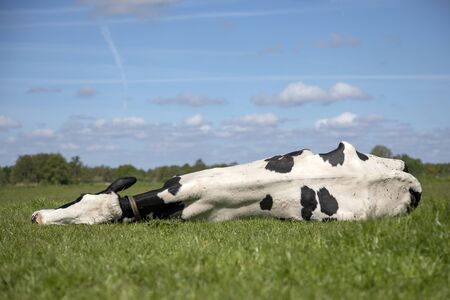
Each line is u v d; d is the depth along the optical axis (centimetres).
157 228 959
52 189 4744
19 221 1143
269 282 547
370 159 1100
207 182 1054
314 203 1040
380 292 525
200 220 1085
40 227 1008
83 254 707
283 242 720
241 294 507
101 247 743
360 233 686
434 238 654
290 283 557
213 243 769
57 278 577
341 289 535
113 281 563
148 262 641
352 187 1049
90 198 1054
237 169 1098
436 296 518
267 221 1012
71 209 1061
